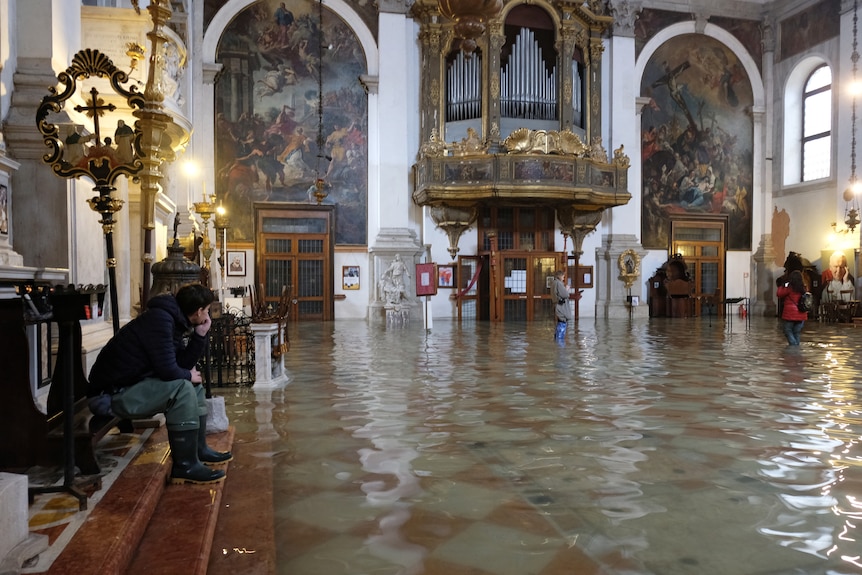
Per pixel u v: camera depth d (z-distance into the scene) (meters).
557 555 2.83
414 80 18.91
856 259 19.14
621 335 14.05
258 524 3.17
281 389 7.08
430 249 18.84
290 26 18.34
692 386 7.31
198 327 3.72
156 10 4.49
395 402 6.35
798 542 2.96
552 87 18.58
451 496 3.62
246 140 18.14
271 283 18.31
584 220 19.67
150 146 4.50
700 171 21.77
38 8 6.28
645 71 21.17
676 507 3.43
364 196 18.81
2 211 5.79
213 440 4.53
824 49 20.33
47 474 3.22
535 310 18.98
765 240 22.28
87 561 2.23
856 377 7.96
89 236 6.84
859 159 19.14
